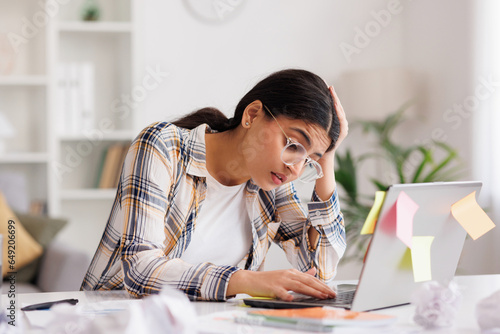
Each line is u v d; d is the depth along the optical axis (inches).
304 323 33.1
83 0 145.5
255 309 40.6
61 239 145.3
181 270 45.3
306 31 151.7
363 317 34.3
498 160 125.0
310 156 50.7
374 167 152.4
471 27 132.0
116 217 51.8
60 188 144.2
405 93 142.3
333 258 57.4
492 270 125.6
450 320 34.6
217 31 147.6
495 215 125.4
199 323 34.9
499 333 33.3
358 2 153.4
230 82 148.4
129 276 46.4
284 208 59.8
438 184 40.4
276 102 49.4
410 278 41.2
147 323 28.7
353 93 144.1
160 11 144.9
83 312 37.7
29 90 146.7
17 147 146.3
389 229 37.8
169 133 51.5
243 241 57.1
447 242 43.1
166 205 50.0
